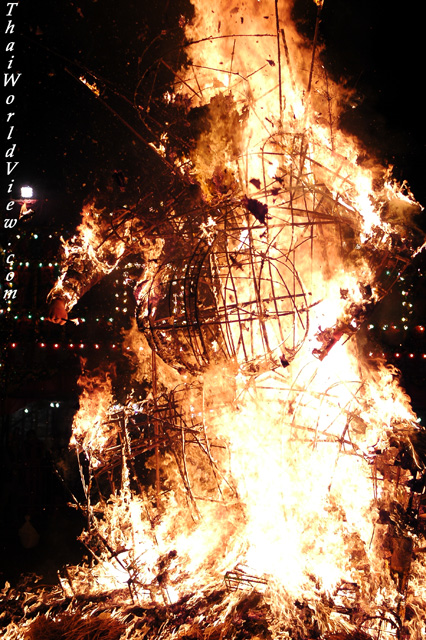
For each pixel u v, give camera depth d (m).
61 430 8.59
